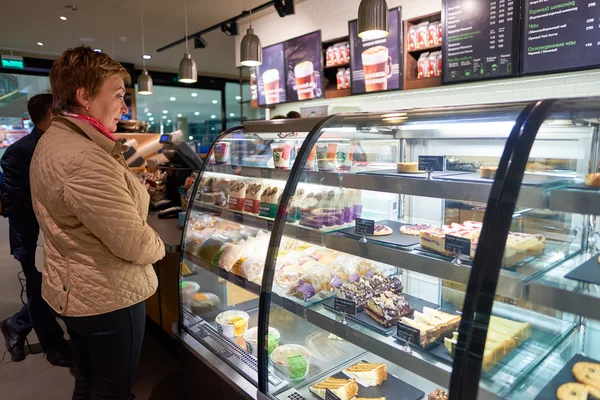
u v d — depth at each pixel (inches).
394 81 153.3
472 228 53.1
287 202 61.7
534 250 41.9
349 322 56.6
